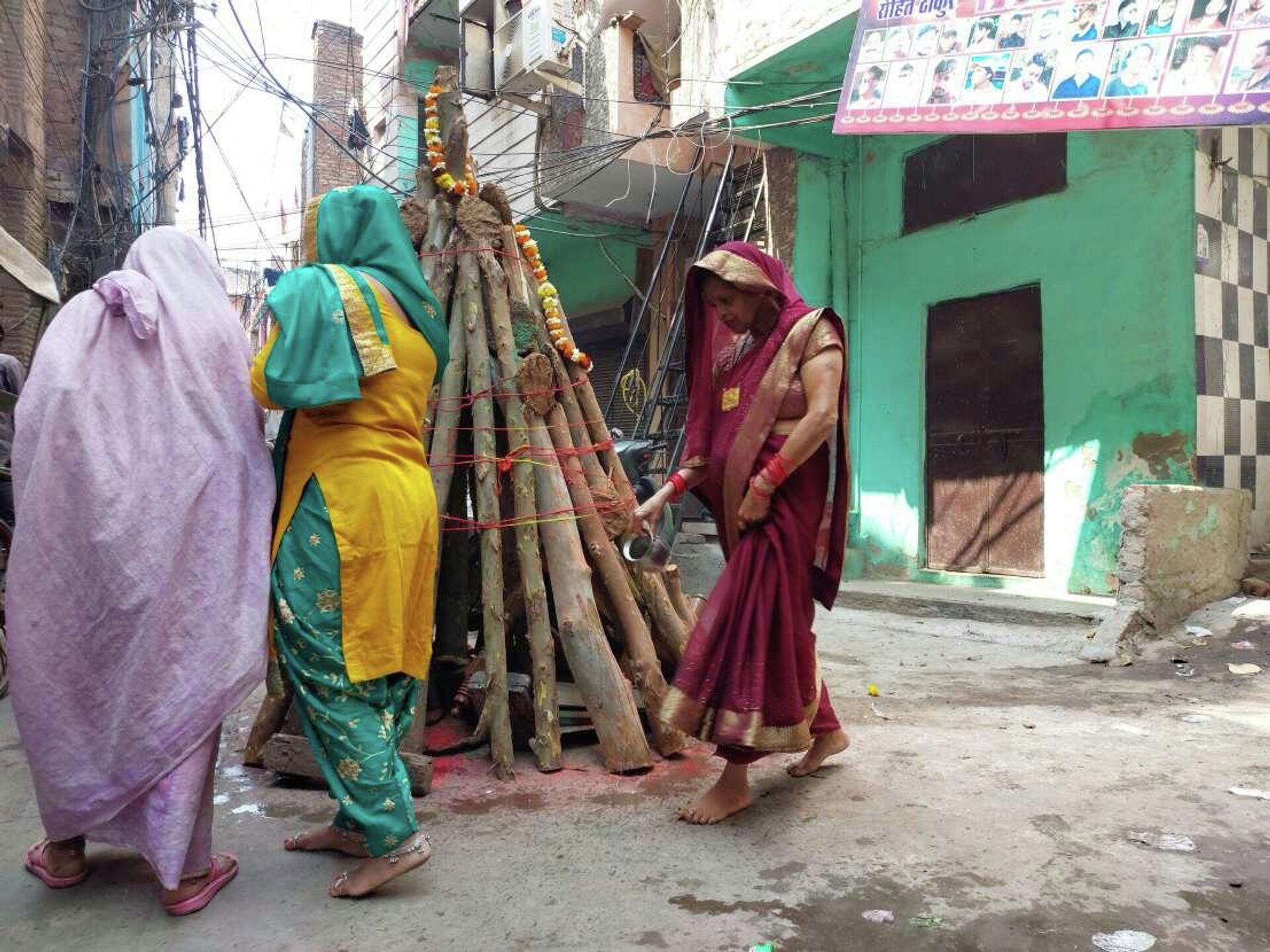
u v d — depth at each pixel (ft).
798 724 8.51
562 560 11.12
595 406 12.69
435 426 11.63
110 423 6.95
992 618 21.11
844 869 7.66
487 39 41.32
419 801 9.48
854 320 29.60
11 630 6.88
